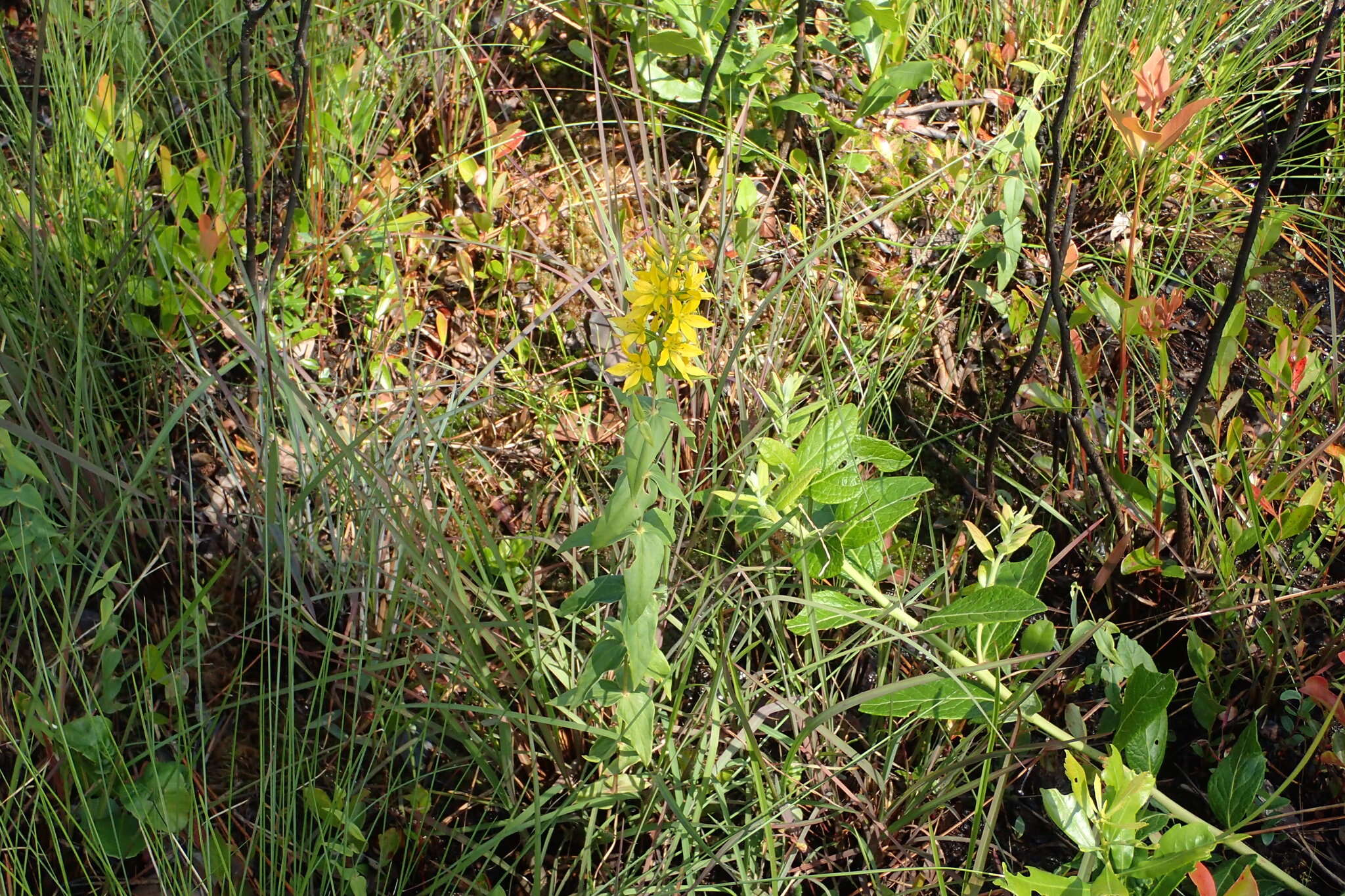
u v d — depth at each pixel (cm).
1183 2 316
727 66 278
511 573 213
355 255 255
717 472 221
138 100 253
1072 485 251
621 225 260
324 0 273
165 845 175
